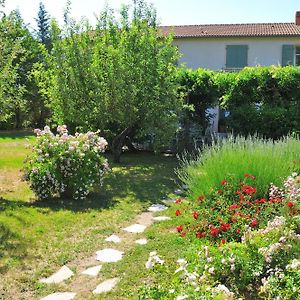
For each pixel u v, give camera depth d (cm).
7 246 540
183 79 1402
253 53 2175
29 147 829
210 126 1491
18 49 883
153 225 651
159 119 1184
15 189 879
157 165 1216
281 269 366
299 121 1263
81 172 802
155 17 1235
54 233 601
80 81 1155
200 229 517
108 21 1223
